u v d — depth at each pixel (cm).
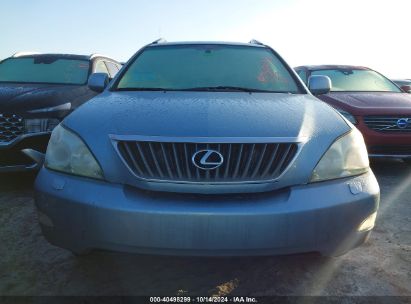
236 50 341
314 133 205
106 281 224
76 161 201
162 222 180
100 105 241
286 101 256
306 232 185
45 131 390
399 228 307
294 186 191
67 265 243
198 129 195
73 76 539
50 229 203
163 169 189
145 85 298
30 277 229
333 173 198
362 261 250
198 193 185
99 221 186
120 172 191
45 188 203
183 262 244
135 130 198
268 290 216
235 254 182
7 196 378
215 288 217
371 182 207
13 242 276
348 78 634
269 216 180
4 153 378
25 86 476
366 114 471
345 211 191
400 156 472
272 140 191
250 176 188
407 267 244
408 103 507
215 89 290
